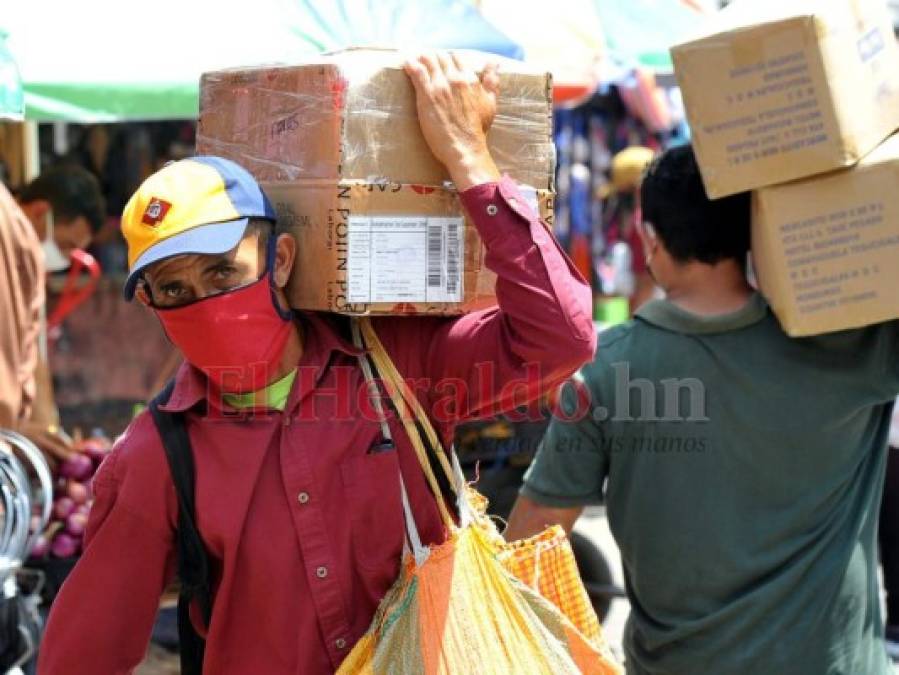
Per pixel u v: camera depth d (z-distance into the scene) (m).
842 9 3.13
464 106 2.59
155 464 2.58
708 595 3.28
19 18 4.98
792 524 3.24
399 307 2.61
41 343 5.54
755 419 3.23
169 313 2.50
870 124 3.16
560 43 6.47
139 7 5.23
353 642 2.58
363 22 5.59
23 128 7.78
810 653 3.24
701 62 3.12
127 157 9.12
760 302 3.31
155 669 5.34
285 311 2.57
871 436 3.35
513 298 2.55
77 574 2.64
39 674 2.64
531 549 2.72
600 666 2.64
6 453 3.78
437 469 2.67
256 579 2.56
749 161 3.12
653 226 3.41
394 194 2.58
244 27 5.32
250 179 2.55
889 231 3.09
